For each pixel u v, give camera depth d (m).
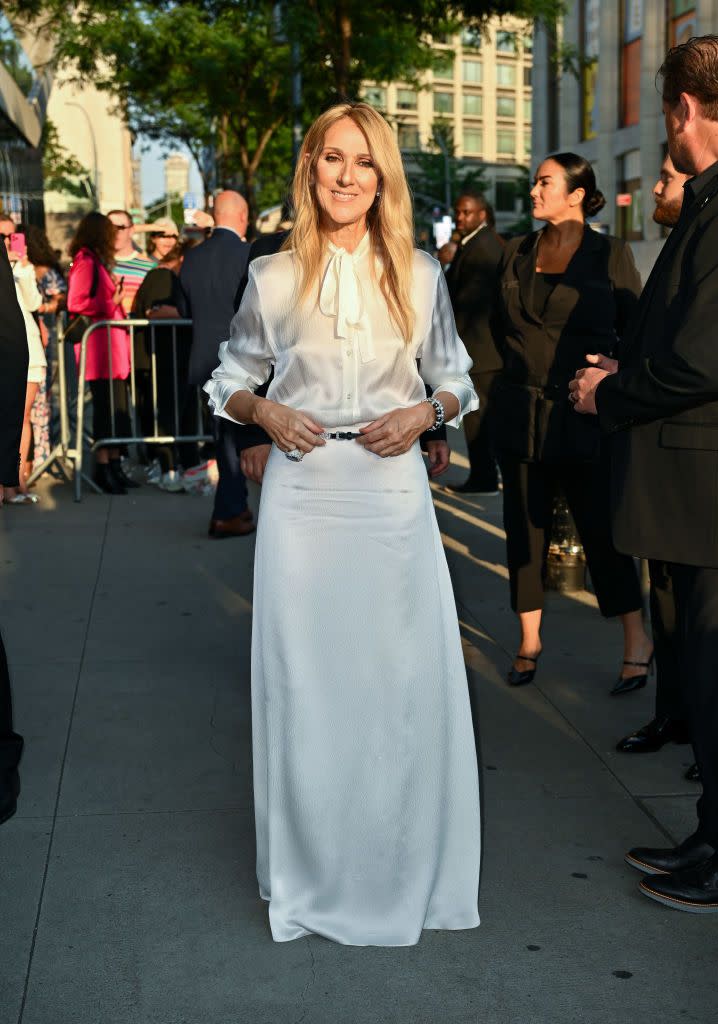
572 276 4.24
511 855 3.23
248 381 2.90
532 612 4.58
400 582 2.76
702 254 2.74
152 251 9.74
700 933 2.85
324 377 2.73
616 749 3.96
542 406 4.29
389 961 2.72
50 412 9.90
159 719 4.24
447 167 78.06
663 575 3.82
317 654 2.76
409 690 2.77
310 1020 2.50
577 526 4.45
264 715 2.83
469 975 2.66
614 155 35.66
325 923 2.81
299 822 2.79
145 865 3.17
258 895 3.01
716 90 2.76
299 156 2.70
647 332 2.89
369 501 2.74
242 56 20.23
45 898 2.99
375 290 2.72
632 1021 2.50
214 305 7.22
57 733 4.11
